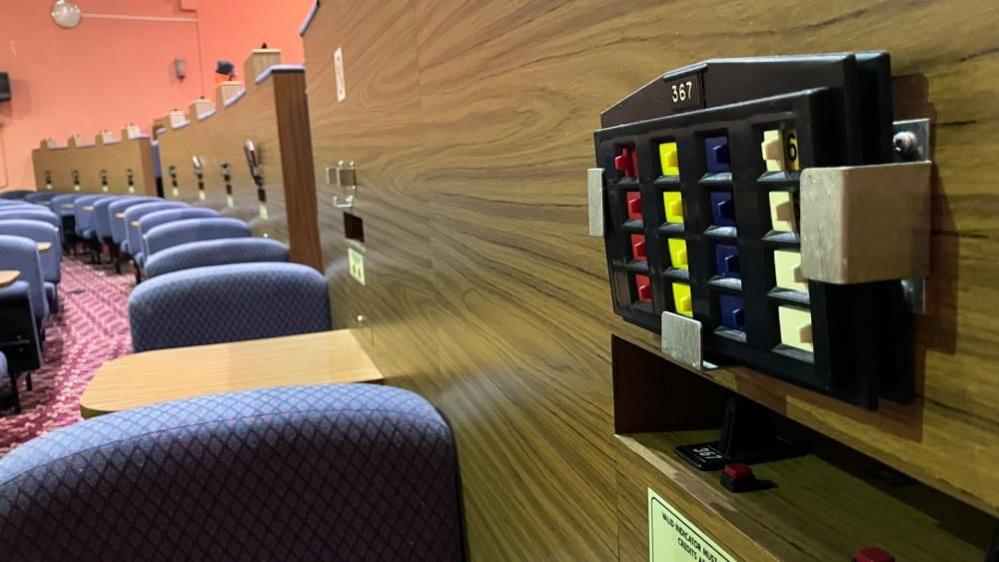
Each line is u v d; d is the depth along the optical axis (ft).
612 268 1.67
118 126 31.99
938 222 0.96
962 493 0.96
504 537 2.83
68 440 2.84
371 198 4.75
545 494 2.39
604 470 1.96
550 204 2.11
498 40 2.39
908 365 1.02
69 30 30.91
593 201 1.68
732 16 1.28
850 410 1.12
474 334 2.98
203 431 2.92
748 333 1.23
